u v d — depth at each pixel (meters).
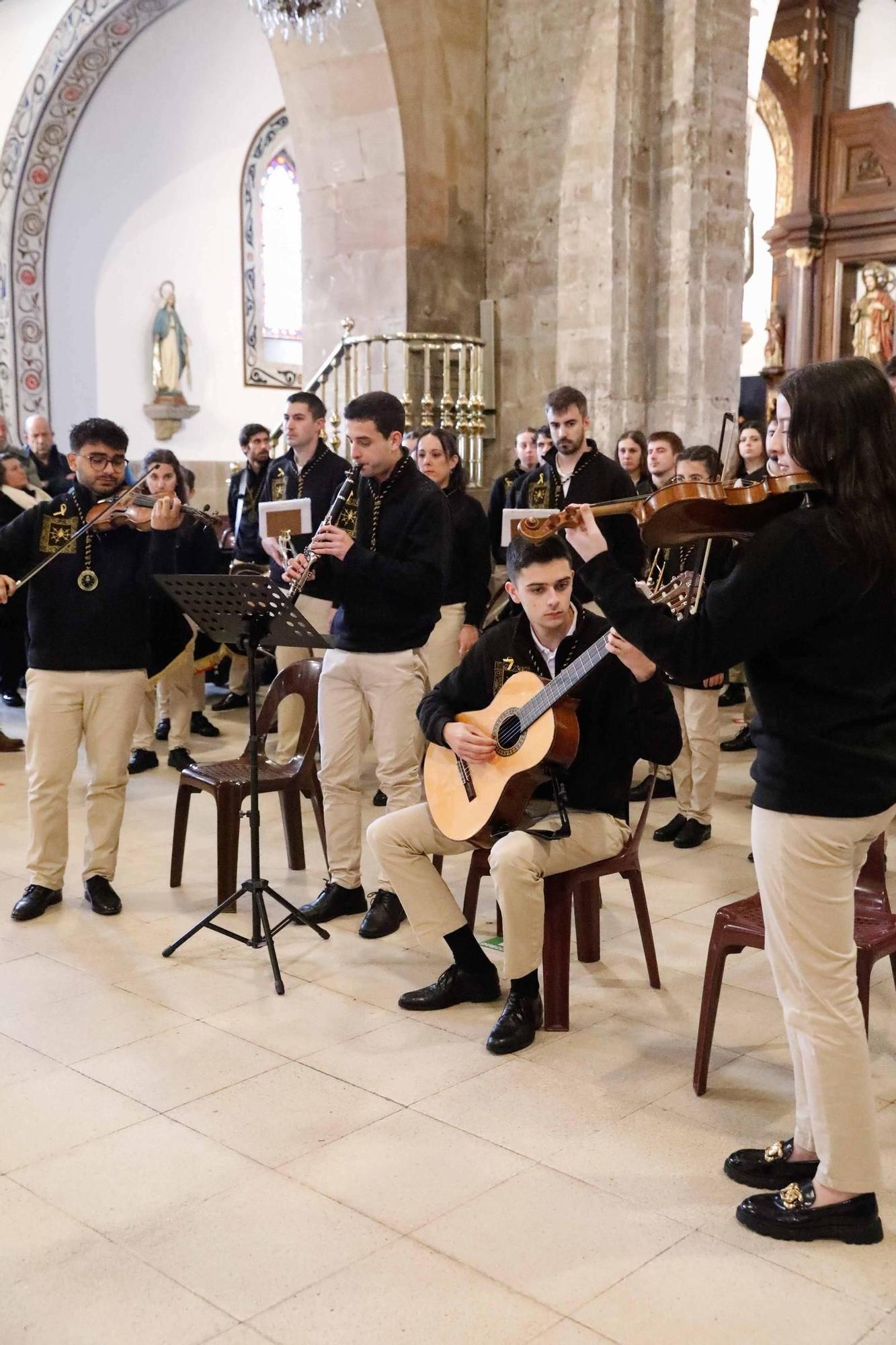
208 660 6.10
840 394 2.13
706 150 7.31
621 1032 3.29
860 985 2.81
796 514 2.16
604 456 5.24
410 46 7.39
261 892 3.76
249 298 13.93
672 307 7.45
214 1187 2.57
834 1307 2.18
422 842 3.37
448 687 3.45
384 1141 2.75
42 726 4.11
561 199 7.55
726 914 2.90
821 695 2.19
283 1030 3.31
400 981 3.63
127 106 12.12
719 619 2.16
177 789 5.88
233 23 12.13
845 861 2.23
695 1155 2.68
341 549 3.76
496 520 6.59
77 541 4.05
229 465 13.84
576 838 3.24
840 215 15.30
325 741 4.07
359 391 7.87
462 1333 2.12
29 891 4.20
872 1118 2.30
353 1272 2.29
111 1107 2.91
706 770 4.89
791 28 15.02
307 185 7.99
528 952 3.19
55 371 12.38
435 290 7.75
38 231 12.02
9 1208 2.50
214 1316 2.17
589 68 7.30
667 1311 2.17
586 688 3.24
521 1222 2.43
